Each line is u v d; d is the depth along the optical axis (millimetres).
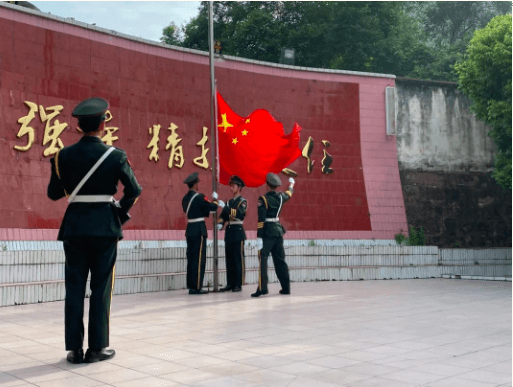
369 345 4816
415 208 15227
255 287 10336
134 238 11508
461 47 25875
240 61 13625
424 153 15602
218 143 9805
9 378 3766
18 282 8047
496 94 15227
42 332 5531
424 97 15820
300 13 26656
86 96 11305
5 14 10281
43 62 10711
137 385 3561
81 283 4398
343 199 14266
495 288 10102
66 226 4422
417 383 3578
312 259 12031
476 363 4141
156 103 12320
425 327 5777
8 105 10141
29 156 10328
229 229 9664
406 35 25484
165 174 12273
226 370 3930
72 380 3701
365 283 11180
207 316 6523
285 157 10062
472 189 15977
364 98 14977
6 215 9820
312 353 4484
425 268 12719
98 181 4438
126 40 12008
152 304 7691
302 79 14352
